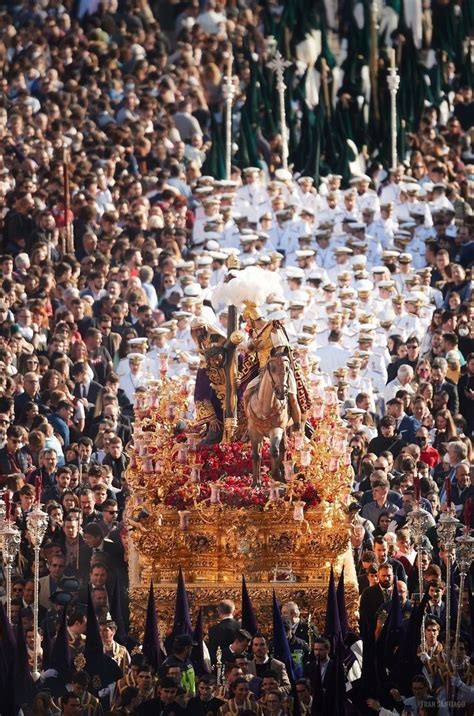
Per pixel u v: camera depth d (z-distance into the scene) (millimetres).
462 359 124062
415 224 146500
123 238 137875
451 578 91062
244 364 98438
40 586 92938
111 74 166875
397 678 81188
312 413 99250
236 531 96125
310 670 83000
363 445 109875
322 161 157250
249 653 84375
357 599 93938
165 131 157375
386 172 156000
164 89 165625
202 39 174500
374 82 162375
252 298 97938
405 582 93000
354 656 84000
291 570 96250
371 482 102312
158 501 97188
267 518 96375
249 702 78312
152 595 83875
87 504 99000
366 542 99938
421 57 173625
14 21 176000
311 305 134250
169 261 135375
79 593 91438
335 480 96875
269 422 96188
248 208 147000
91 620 82750
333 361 126438
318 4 173125
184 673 81062
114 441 108062
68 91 162250
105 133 156125
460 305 128250
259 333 97250
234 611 93750
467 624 89312
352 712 78938
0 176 145750
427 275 136125
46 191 143750
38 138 152750
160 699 78562
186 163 155625
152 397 99938
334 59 166125
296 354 100500
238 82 168375
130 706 78938
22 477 100000
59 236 137875
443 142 159625
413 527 90250
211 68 171000
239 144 155875
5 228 139375
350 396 122250
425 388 116938
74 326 122125
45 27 173500
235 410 98438
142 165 152625
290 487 96438
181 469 97688
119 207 144125
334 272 139750
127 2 178875
